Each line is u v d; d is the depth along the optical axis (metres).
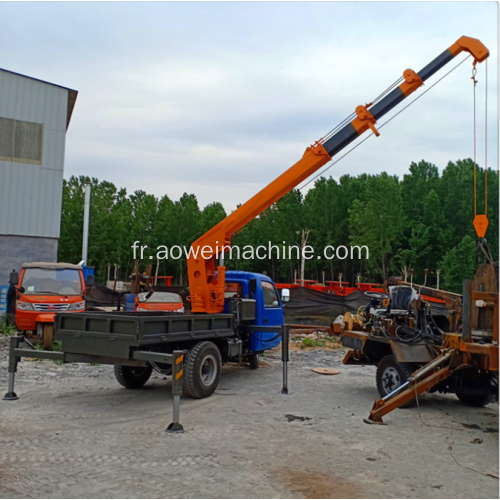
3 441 5.99
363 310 10.30
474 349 6.91
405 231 68.56
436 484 5.01
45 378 9.94
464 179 65.81
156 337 7.66
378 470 5.36
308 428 6.91
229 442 6.17
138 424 6.87
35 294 13.60
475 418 7.75
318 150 10.62
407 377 8.16
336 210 67.50
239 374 11.17
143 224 68.19
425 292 9.27
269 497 4.61
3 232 20.86
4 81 21.03
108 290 22.42
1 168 20.94
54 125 22.12
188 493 4.64
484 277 7.08
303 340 16.62
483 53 9.47
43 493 4.58
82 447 5.84
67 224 62.12
